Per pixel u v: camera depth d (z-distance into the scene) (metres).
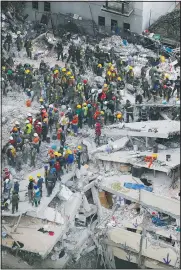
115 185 90.88
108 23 121.56
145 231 85.69
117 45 118.81
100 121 98.62
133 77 108.81
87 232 87.38
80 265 85.25
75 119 97.69
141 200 88.50
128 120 100.56
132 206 89.38
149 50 118.56
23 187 88.31
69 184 90.56
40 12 123.94
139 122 98.19
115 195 90.50
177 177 92.50
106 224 87.25
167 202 87.88
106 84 104.00
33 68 111.00
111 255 85.88
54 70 106.25
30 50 114.75
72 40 119.94
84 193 89.88
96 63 111.12
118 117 99.88
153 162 92.00
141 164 91.88
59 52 114.50
